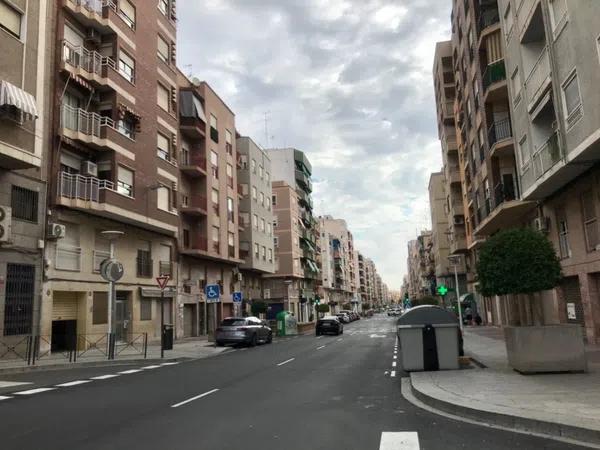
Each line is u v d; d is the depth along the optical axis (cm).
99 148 2505
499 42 2759
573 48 1445
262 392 1116
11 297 1931
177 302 3378
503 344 2039
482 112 2945
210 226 3862
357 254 17425
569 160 1526
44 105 2202
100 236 2567
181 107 3606
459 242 4744
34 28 1992
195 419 827
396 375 1366
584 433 634
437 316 1332
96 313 2486
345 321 7425
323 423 778
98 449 644
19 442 688
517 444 628
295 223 7350
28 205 2070
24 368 1619
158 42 3231
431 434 690
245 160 5219
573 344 1093
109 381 1348
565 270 1941
